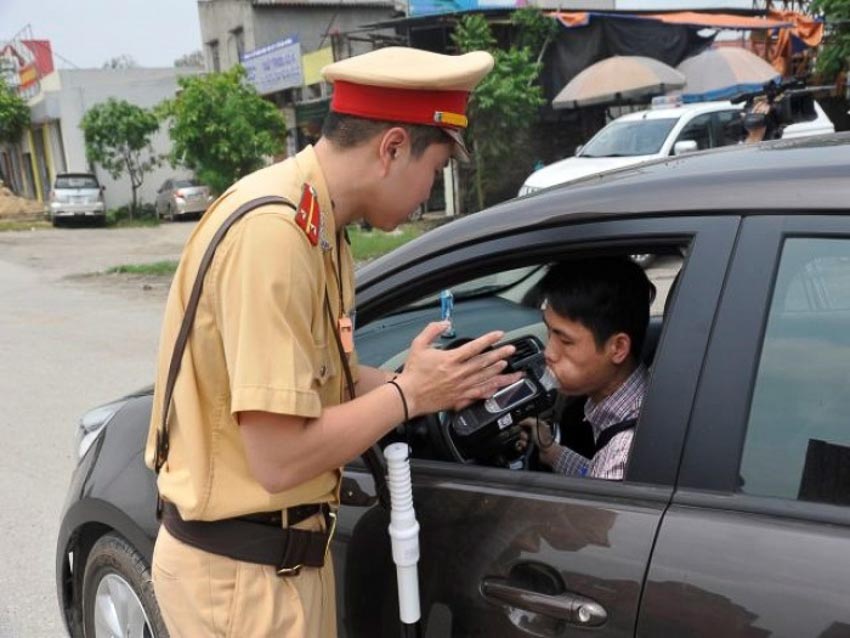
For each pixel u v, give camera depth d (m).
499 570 1.48
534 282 2.43
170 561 1.52
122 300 9.93
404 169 1.38
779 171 1.38
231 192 1.40
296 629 1.50
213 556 1.47
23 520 3.84
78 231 22.19
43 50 33.84
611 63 12.82
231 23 22.83
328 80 1.41
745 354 1.31
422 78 1.31
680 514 1.31
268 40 22.17
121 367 6.59
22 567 3.41
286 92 20.08
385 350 2.23
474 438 1.62
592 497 1.42
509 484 1.53
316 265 1.35
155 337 7.66
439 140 1.38
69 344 7.54
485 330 2.35
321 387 1.42
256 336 1.28
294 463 1.33
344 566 1.74
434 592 1.57
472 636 1.52
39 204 28.11
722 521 1.27
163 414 1.48
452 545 1.55
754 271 1.32
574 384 1.73
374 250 11.48
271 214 1.30
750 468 1.29
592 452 2.02
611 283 1.67
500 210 1.71
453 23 14.20
